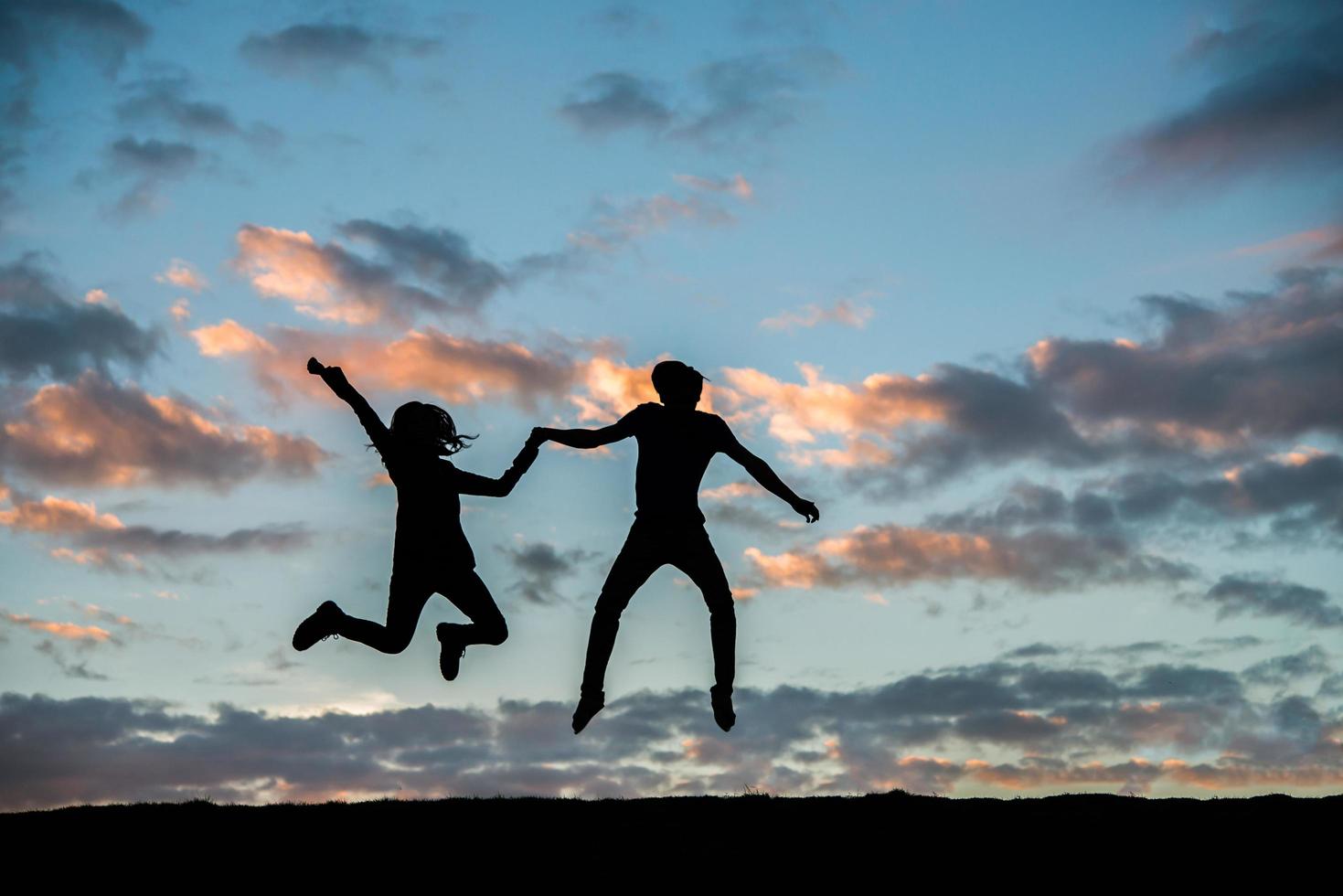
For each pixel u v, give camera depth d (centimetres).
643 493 799
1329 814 972
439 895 814
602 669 796
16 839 953
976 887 822
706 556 797
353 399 763
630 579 796
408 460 767
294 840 935
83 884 851
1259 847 897
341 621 746
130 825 988
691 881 833
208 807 1048
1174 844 904
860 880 834
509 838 924
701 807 1007
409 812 1005
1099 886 826
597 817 976
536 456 800
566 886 826
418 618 761
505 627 780
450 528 764
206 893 828
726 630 795
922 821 962
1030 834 929
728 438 805
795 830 938
